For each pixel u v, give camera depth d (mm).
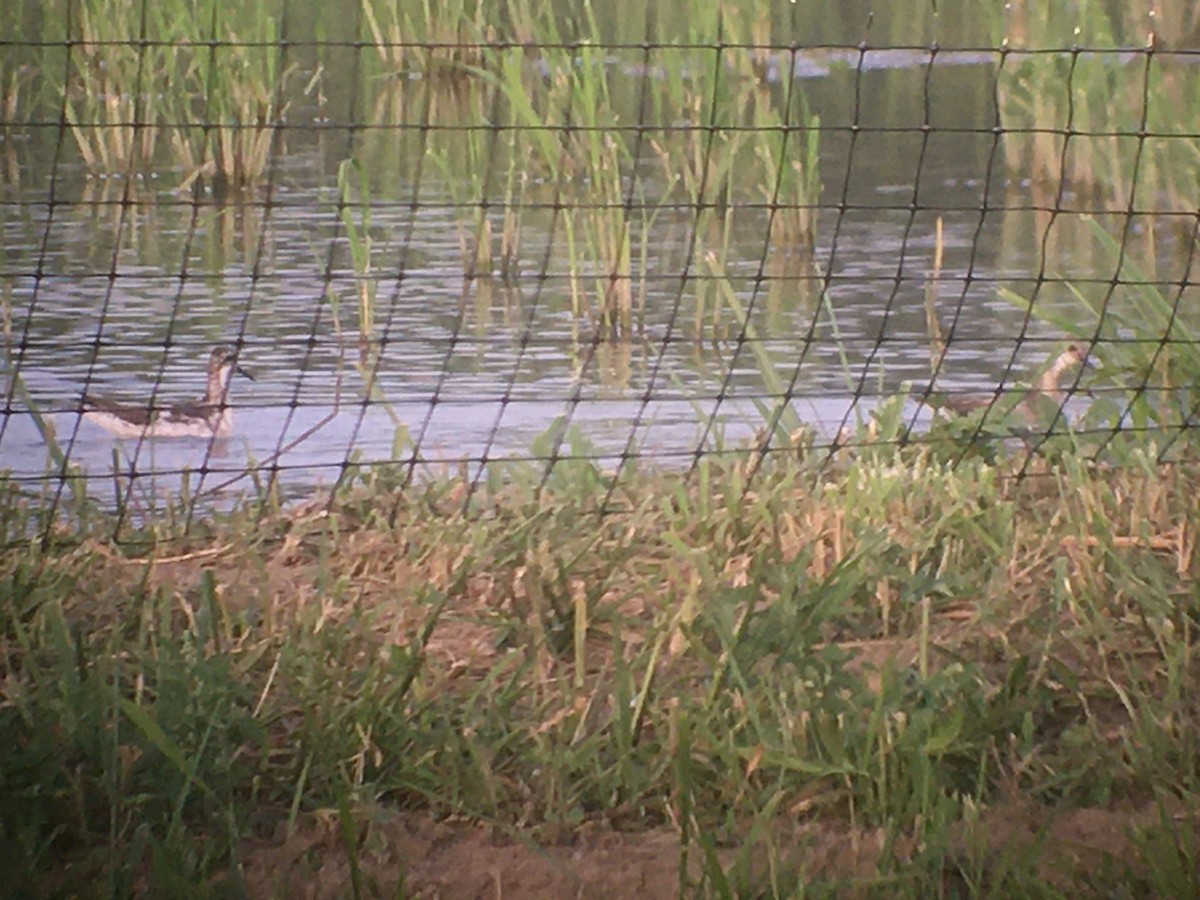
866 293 21266
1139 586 10766
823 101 33281
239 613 10312
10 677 9047
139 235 23922
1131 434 13992
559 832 8414
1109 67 27844
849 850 8242
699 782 8711
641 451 14352
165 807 8453
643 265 14453
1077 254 23578
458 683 9859
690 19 27844
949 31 37562
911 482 12703
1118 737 9305
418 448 12570
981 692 9516
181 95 30250
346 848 8258
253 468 12648
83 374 17156
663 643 9852
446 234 24391
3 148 29859
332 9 35406
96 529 12148
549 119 24719
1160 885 7770
